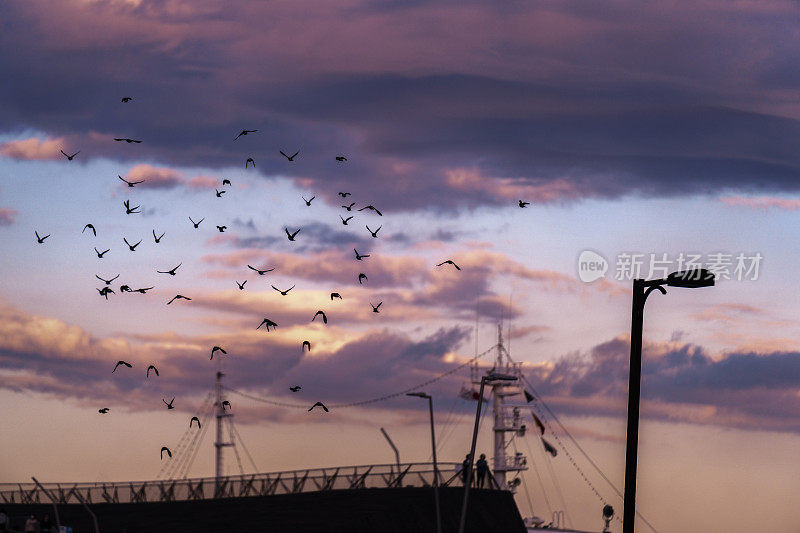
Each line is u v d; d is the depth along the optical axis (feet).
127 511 283.79
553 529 334.24
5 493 315.99
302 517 240.94
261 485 273.95
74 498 306.76
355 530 229.86
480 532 250.78
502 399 343.46
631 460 91.09
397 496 247.70
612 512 313.12
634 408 92.27
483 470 263.49
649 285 94.63
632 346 93.97
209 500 277.85
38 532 258.16
